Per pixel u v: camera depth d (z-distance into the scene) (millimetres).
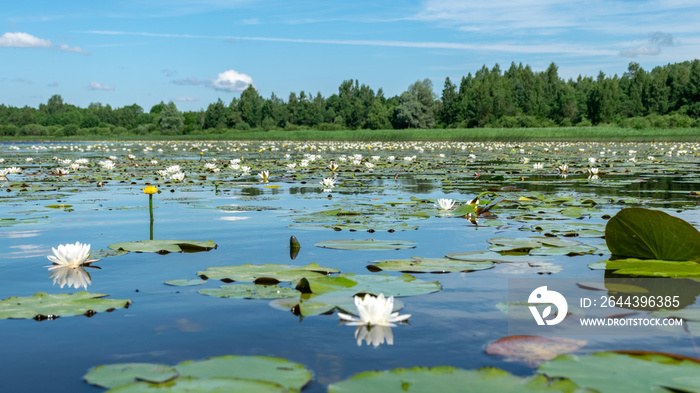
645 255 2996
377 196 6305
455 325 1947
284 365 1533
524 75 93938
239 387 1363
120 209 5309
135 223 4438
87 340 1800
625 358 1546
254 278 2543
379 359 1627
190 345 1753
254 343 1771
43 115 104625
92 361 1616
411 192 6730
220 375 1450
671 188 6996
